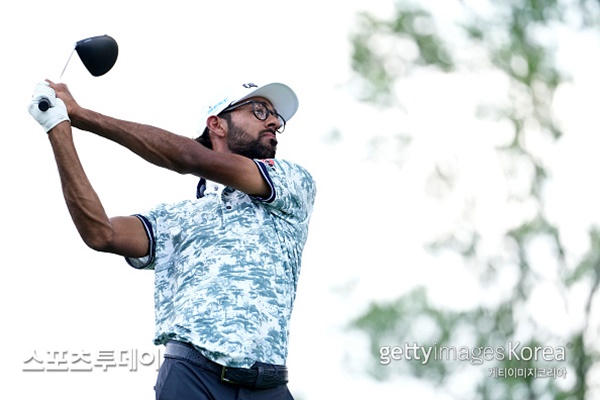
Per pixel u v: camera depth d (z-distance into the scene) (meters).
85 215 13.07
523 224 36.12
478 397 35.19
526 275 36.03
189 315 12.78
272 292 13.05
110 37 13.70
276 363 12.88
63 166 12.88
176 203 13.89
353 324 35.47
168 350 12.88
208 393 12.58
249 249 13.15
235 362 12.56
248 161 13.34
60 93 12.95
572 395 35.81
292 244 13.59
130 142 12.91
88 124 12.94
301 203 13.72
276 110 14.80
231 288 12.88
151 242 13.53
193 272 13.11
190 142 13.08
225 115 14.52
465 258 35.69
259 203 13.51
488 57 36.25
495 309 35.66
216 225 13.34
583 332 36.28
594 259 36.44
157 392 12.76
